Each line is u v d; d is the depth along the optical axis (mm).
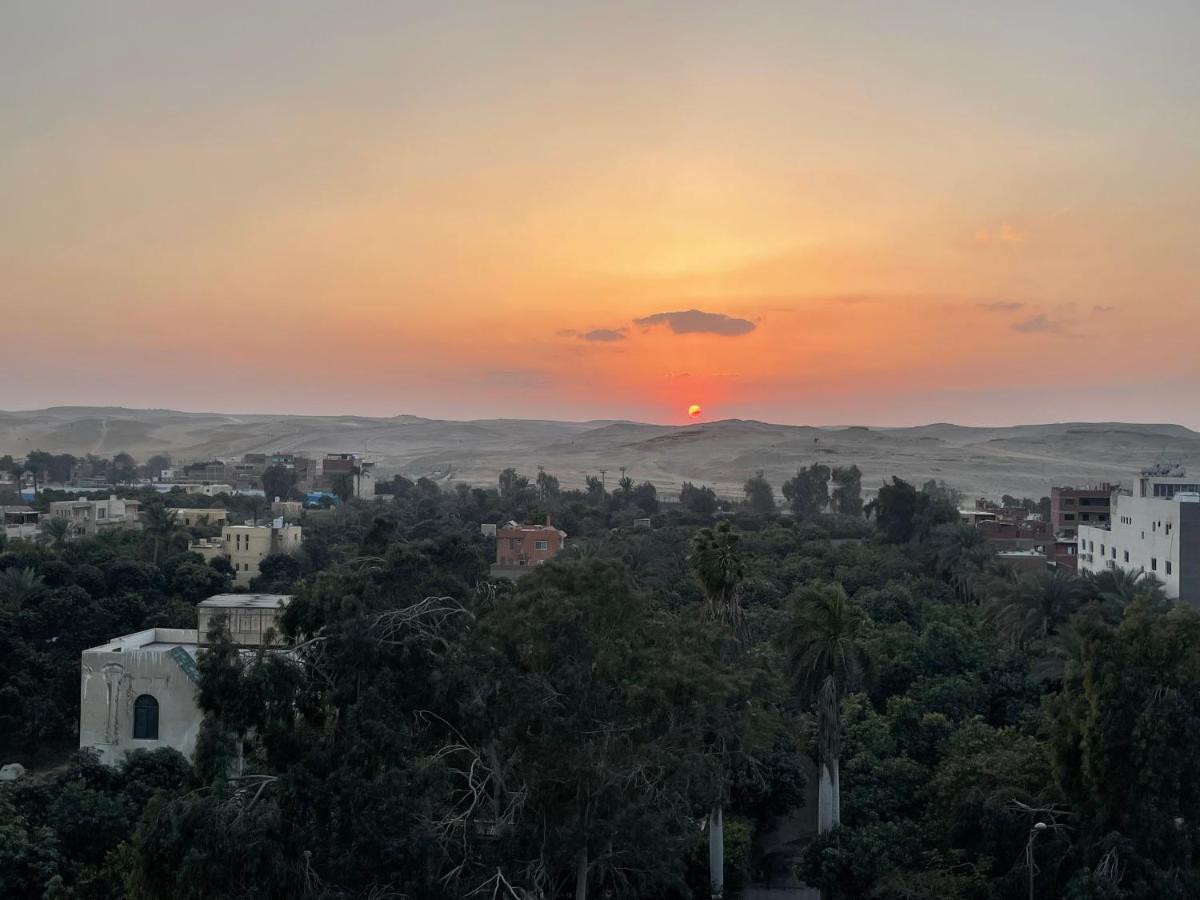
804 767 70438
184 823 31094
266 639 37875
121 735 54906
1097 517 144250
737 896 51062
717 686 36188
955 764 49219
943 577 115500
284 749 34906
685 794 37750
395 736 32750
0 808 46156
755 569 113438
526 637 36062
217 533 139625
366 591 36812
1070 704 43094
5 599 82000
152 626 86250
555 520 167000
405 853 31031
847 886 47000
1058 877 42531
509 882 33281
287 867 31156
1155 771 39406
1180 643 41188
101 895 40812
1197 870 40281
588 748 34656
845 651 49406
